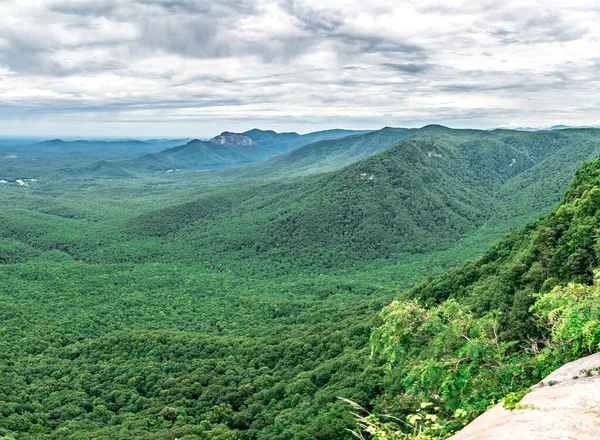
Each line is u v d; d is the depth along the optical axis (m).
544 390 8.69
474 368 13.09
